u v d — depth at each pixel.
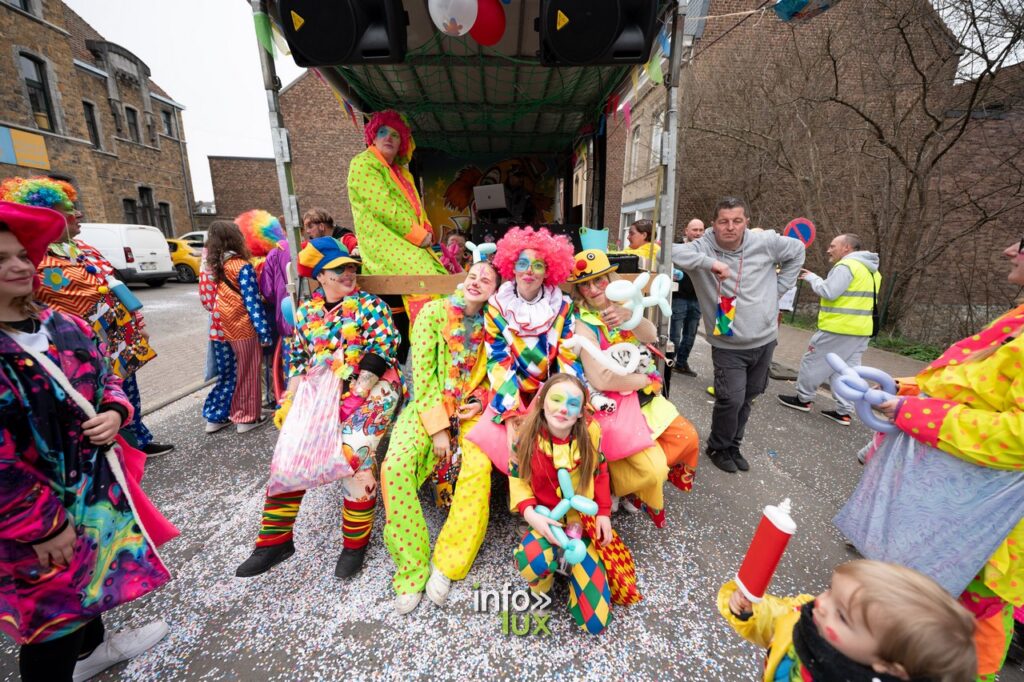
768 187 10.04
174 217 21.23
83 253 2.73
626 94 3.65
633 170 8.79
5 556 1.24
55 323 1.39
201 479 3.13
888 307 7.67
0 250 1.19
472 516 2.08
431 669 1.73
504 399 2.09
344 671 1.73
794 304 9.32
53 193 2.49
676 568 2.26
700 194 10.55
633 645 1.83
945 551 1.54
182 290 13.90
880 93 7.53
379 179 2.86
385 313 2.30
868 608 0.79
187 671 1.74
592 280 2.35
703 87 9.81
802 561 2.33
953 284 7.48
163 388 5.07
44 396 1.29
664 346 2.94
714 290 3.05
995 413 1.42
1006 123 6.95
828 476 3.19
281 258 3.73
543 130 5.59
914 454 1.62
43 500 1.23
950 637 0.75
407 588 2.02
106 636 1.84
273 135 2.65
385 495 2.11
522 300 2.23
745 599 1.12
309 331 2.29
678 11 2.57
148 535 1.60
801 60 8.26
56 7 13.04
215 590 2.13
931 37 6.42
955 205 7.53
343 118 17.53
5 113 11.72
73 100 13.57
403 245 2.93
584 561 1.84
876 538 1.74
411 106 4.65
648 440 2.15
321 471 2.05
